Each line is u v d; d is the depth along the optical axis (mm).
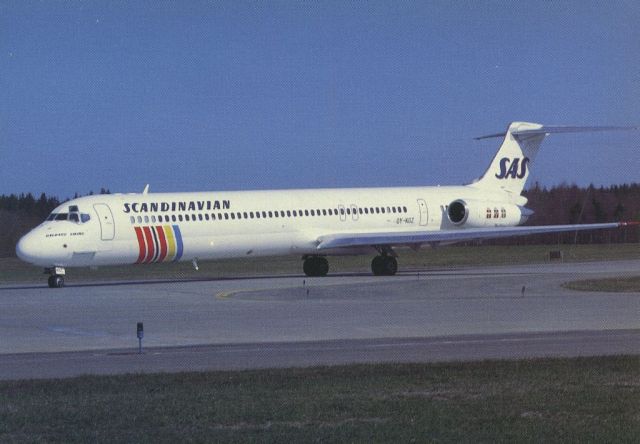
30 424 35844
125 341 61156
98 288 109875
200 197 120625
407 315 74438
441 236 128625
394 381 43969
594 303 82625
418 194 139750
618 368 47031
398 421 35594
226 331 65688
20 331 67125
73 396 41062
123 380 44969
